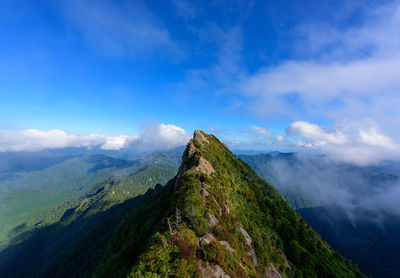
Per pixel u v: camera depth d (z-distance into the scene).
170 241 26.08
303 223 89.88
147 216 65.12
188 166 67.94
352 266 80.62
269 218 71.50
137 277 21.70
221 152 101.62
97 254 103.38
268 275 38.72
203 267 24.02
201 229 30.66
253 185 90.38
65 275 108.75
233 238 34.88
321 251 68.88
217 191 48.56
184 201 36.38
